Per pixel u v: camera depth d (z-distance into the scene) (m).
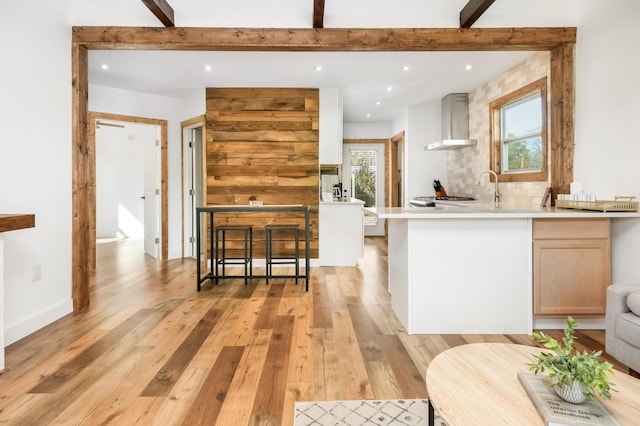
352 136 7.76
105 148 8.38
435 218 2.63
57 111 3.02
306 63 4.13
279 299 3.58
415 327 2.69
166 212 5.65
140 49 3.38
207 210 3.90
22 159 2.66
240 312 3.18
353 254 5.20
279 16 3.32
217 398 1.84
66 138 3.13
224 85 4.95
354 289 3.96
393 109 6.53
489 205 4.54
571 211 2.74
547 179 3.85
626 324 2.01
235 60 4.02
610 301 2.15
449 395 1.16
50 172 2.94
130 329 2.77
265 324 2.89
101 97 4.98
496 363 1.38
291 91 5.05
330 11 3.33
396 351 2.40
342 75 4.55
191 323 2.90
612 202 2.63
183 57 3.93
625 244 2.79
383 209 3.03
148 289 3.93
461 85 5.09
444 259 2.67
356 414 1.70
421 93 5.47
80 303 3.21
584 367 1.06
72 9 3.21
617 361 2.28
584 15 3.18
